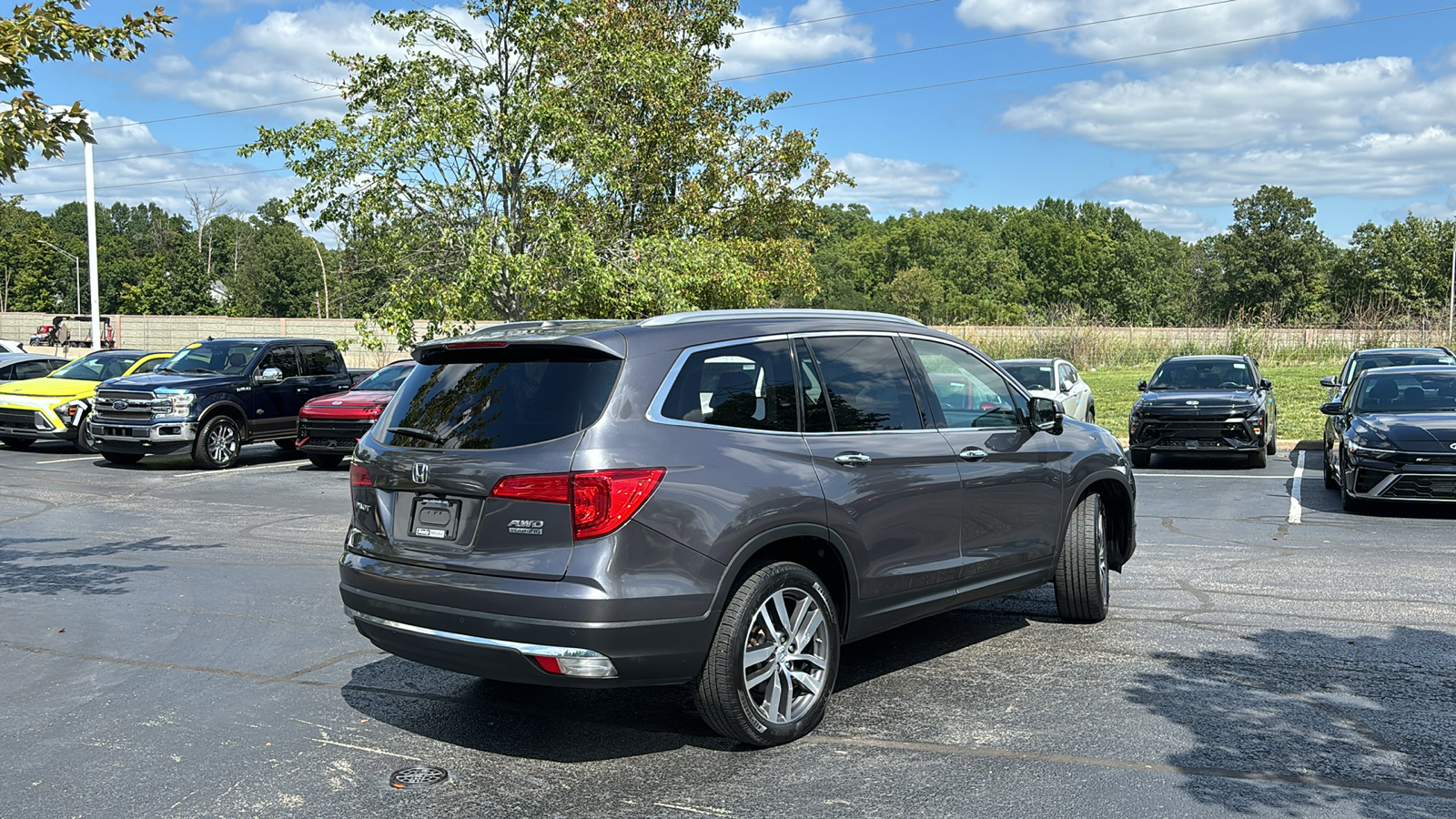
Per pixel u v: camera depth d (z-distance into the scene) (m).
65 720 5.04
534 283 15.95
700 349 4.60
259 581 8.20
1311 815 3.77
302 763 4.46
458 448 4.41
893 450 5.14
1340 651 5.86
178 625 6.82
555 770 4.36
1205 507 11.88
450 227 16.55
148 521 11.34
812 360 5.02
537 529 4.16
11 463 17.61
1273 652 5.85
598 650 4.08
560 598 4.06
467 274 15.70
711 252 18.23
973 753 4.43
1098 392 29.03
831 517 4.77
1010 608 7.05
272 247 92.94
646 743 4.67
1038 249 137.00
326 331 44.94
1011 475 5.84
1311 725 4.70
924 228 138.88
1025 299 134.25
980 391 5.92
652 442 4.27
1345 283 107.06
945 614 6.90
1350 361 17.64
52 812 3.98
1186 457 17.98
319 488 14.40
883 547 5.04
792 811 3.90
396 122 15.91
